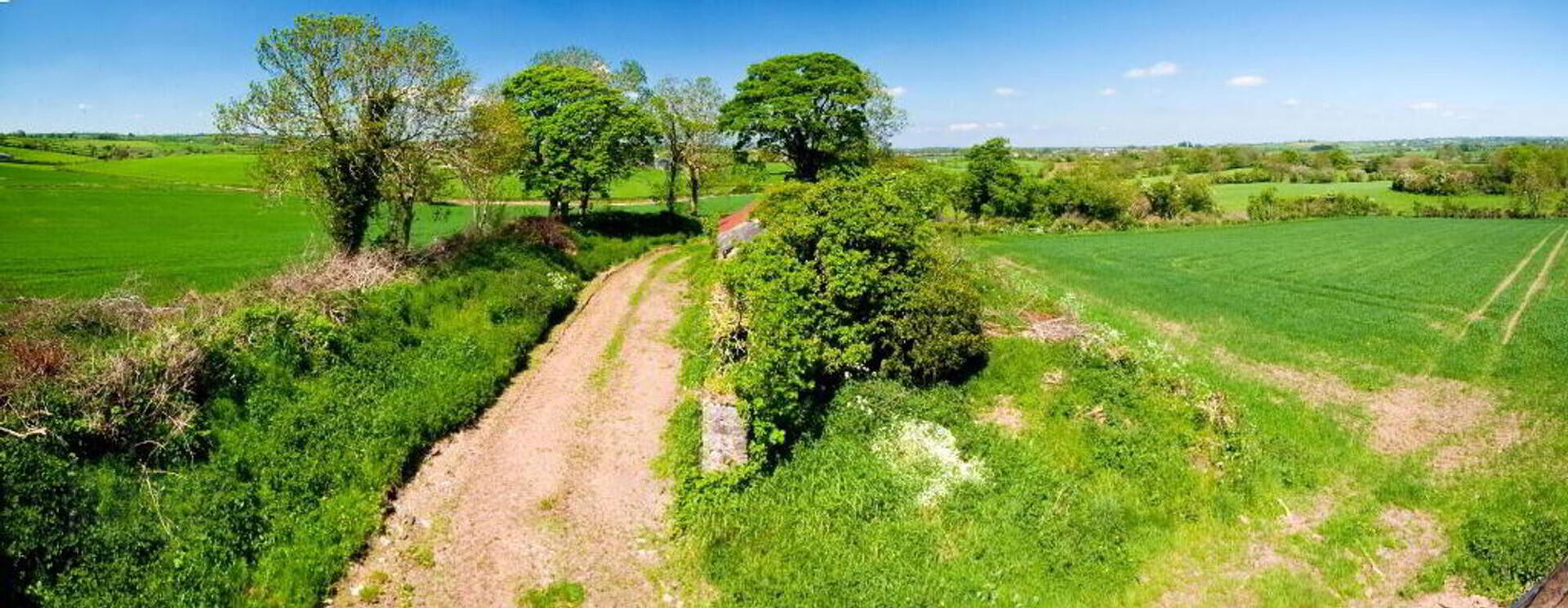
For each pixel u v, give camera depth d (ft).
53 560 39.22
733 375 60.95
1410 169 433.48
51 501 40.96
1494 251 184.65
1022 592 43.60
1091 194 250.78
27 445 42.39
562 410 66.03
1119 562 46.34
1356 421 68.23
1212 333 98.02
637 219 174.81
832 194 74.23
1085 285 135.03
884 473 54.24
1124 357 73.61
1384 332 97.45
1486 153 536.42
